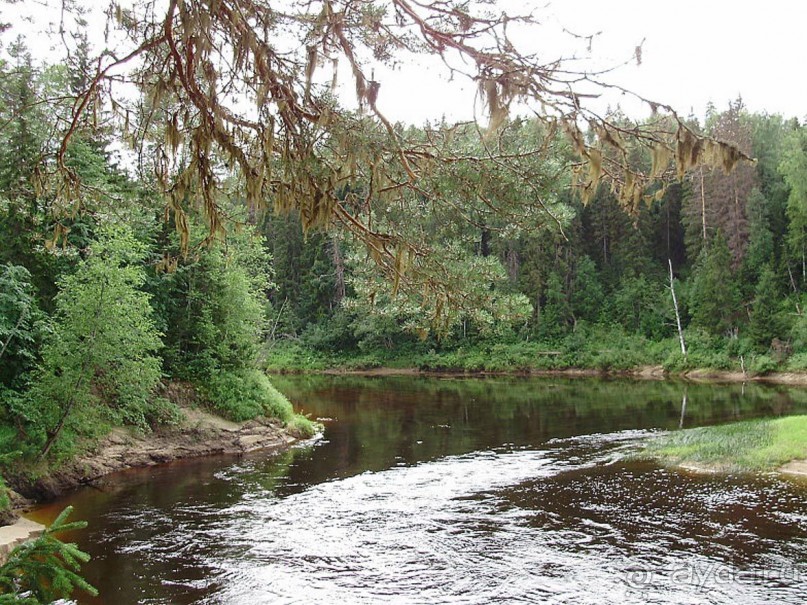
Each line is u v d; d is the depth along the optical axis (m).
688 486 14.16
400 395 36.28
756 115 62.38
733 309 51.09
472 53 3.14
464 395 36.16
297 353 61.59
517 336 58.78
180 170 4.00
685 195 56.12
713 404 29.83
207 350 21.70
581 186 3.43
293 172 3.50
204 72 3.39
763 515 11.99
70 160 13.27
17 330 14.94
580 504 12.98
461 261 4.44
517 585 9.02
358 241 4.45
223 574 9.56
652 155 3.07
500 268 4.71
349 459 18.14
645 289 57.94
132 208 5.62
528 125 3.78
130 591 8.98
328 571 9.66
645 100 3.02
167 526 11.89
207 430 19.41
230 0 3.30
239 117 4.03
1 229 15.48
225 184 4.35
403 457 18.28
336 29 3.27
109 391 16.73
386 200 4.34
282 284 66.12
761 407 28.23
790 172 47.41
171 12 3.20
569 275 61.12
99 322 15.45
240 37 3.37
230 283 21.92
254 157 3.86
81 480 15.10
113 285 15.77
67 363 15.34
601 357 52.72
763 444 17.16
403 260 4.20
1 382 15.58
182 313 21.70
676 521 11.73
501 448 19.39
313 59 3.35
